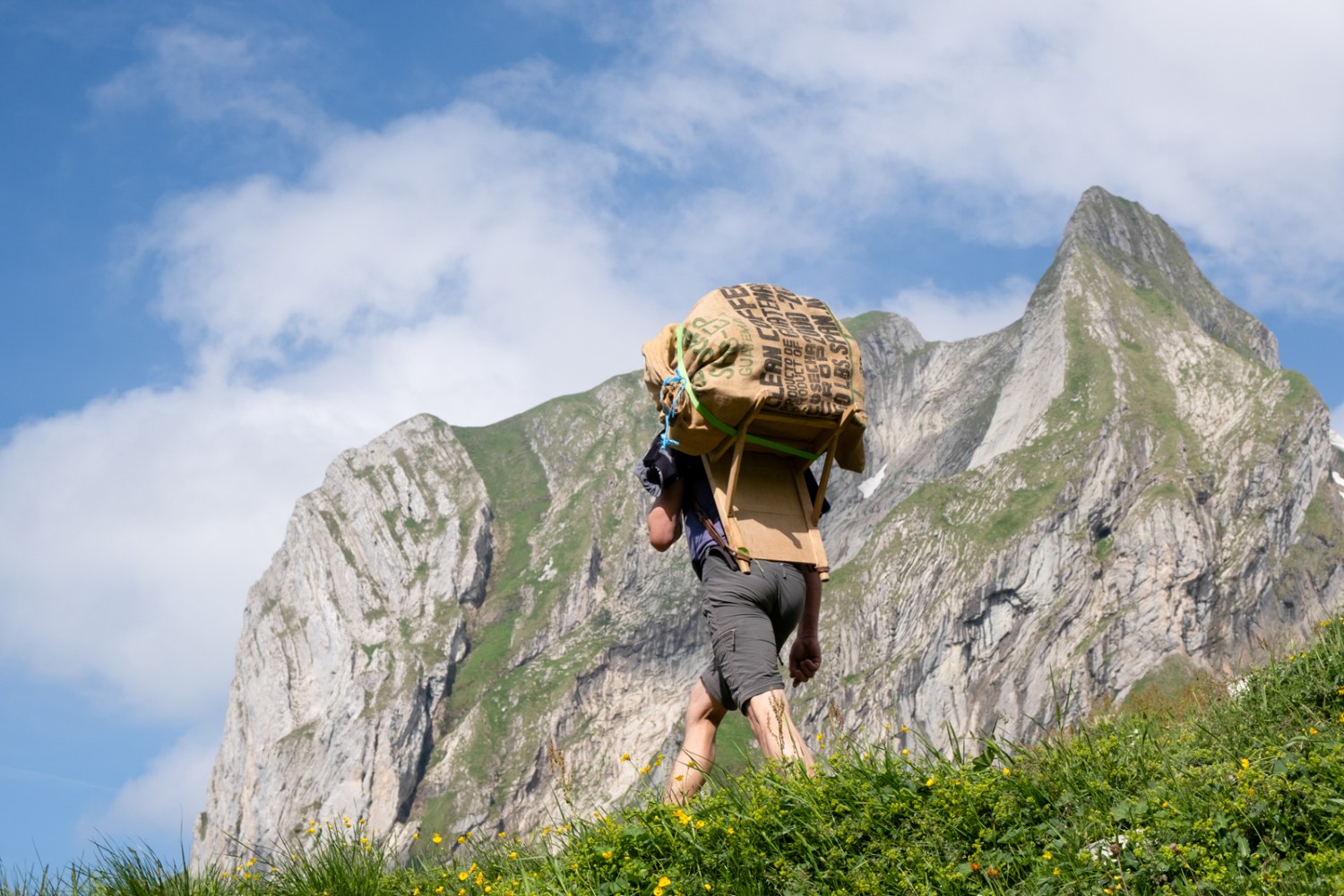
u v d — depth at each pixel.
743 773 6.07
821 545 6.62
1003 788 5.45
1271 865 4.56
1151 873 4.61
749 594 6.38
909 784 5.60
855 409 6.38
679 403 6.38
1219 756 5.81
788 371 6.29
